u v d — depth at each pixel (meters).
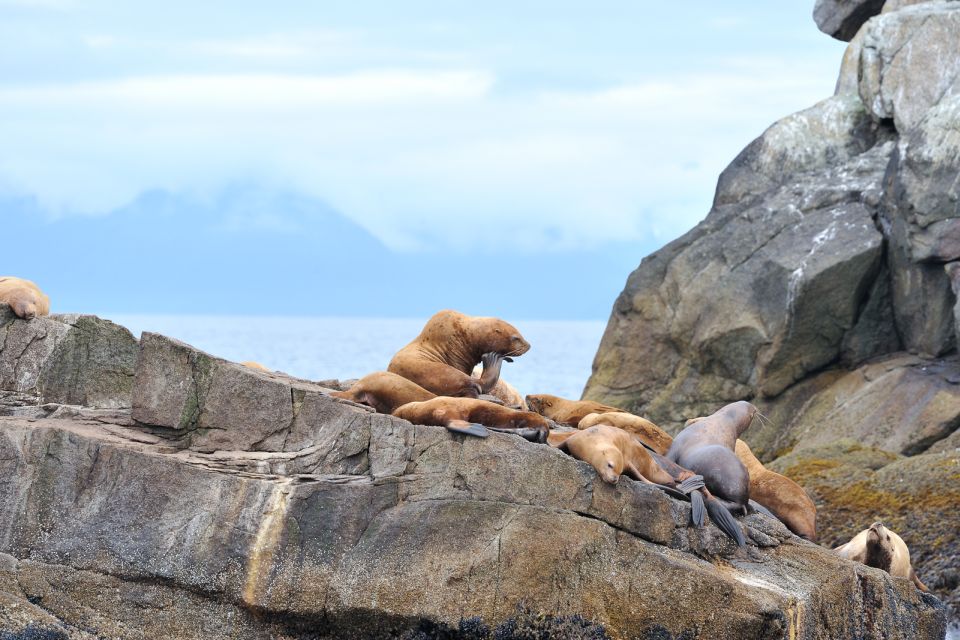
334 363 169.50
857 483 31.02
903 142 40.38
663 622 18.31
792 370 41.44
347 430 18.83
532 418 19.77
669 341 44.72
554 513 18.45
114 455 18.42
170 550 18.02
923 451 34.66
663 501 19.11
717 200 48.06
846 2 51.28
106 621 17.78
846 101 47.53
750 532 20.75
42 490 18.42
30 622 16.91
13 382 21.97
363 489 18.27
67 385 22.41
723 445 22.44
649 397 44.66
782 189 45.34
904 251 39.41
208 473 18.33
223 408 19.20
